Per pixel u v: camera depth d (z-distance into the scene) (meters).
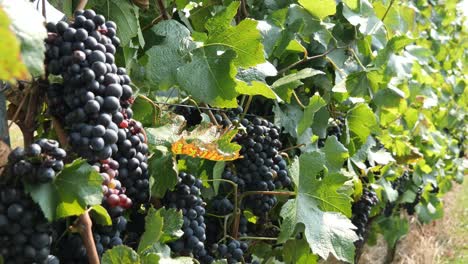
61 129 0.64
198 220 0.84
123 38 0.84
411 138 2.12
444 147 2.45
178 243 0.80
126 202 0.66
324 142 1.38
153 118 0.89
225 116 1.02
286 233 1.01
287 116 1.20
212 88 0.88
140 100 0.88
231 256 0.95
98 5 0.83
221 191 1.02
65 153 0.57
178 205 0.81
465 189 4.57
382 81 1.40
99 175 0.59
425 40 2.29
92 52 0.61
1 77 0.29
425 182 2.29
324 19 1.33
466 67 3.00
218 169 0.95
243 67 0.88
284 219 1.01
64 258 0.65
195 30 1.17
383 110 1.63
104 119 0.60
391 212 2.26
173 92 1.03
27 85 0.63
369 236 2.27
